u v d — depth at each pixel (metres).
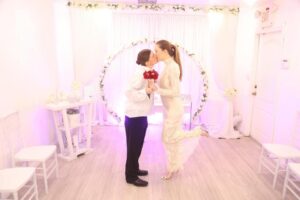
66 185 2.56
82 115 3.67
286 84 3.08
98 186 2.55
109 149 3.57
